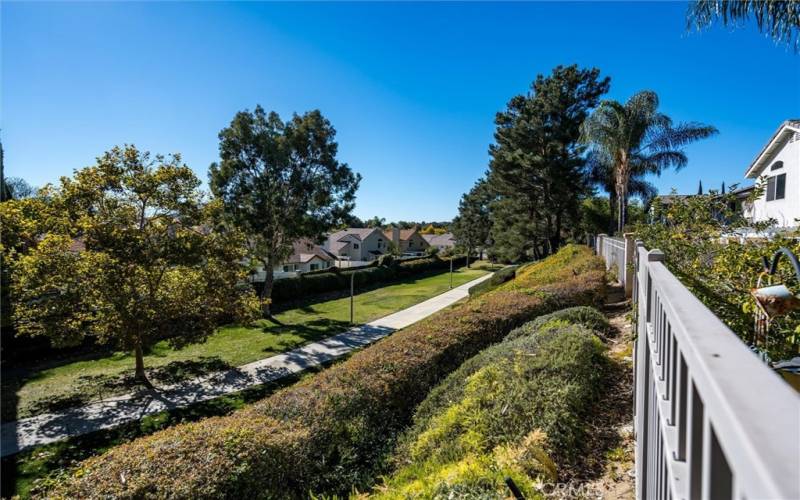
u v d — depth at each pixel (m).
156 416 8.10
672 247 4.08
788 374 1.75
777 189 12.71
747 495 0.36
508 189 25.80
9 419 7.93
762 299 1.73
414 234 63.47
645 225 5.21
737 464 0.39
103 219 9.05
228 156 17.20
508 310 7.54
